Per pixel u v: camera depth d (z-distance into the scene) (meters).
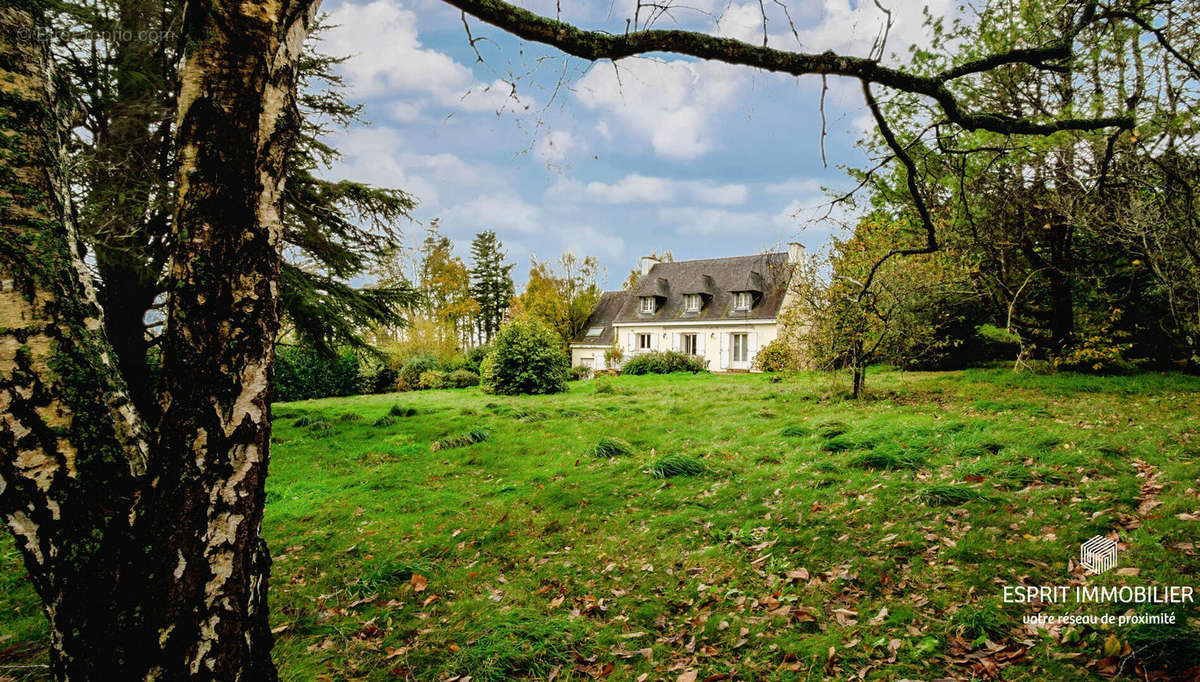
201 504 1.40
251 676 1.54
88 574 1.32
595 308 37.88
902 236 10.55
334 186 10.91
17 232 1.29
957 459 6.05
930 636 3.04
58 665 1.37
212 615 1.43
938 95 2.64
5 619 3.89
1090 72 8.02
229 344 1.42
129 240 8.00
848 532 4.47
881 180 4.21
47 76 1.42
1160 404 8.91
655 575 4.20
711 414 11.12
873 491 5.29
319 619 3.83
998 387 12.21
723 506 5.44
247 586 1.51
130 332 8.57
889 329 11.28
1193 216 6.81
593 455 7.99
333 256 11.41
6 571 4.64
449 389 24.11
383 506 6.30
